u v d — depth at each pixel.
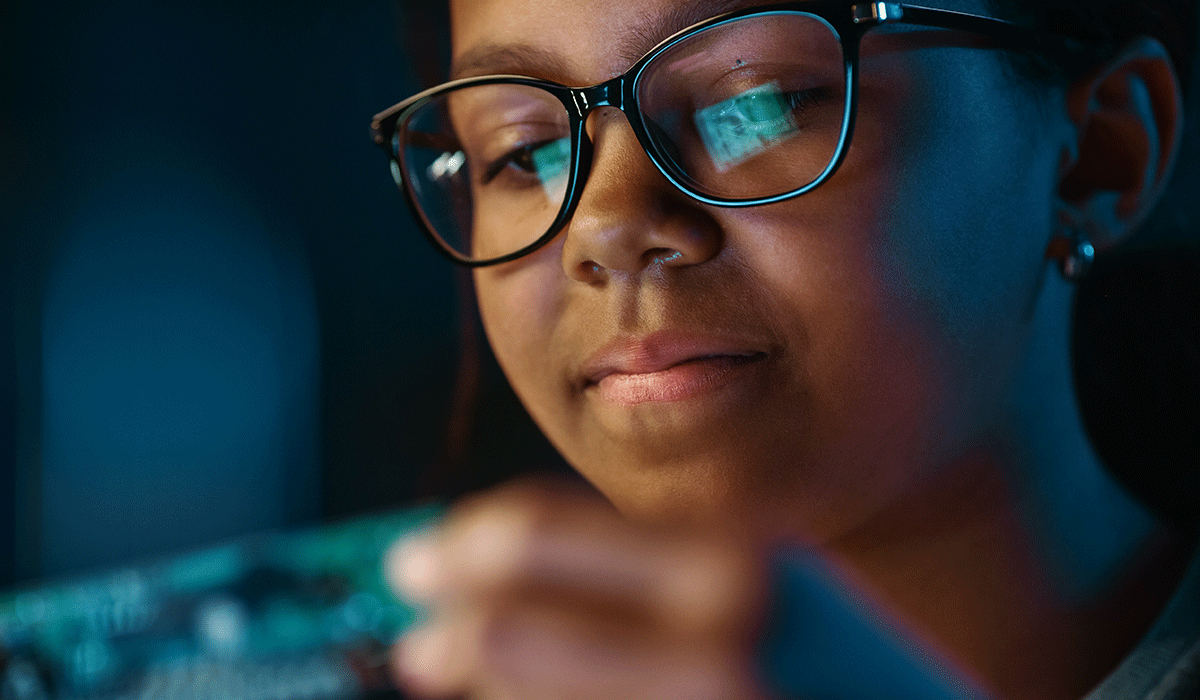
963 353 0.62
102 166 2.64
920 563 0.69
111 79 2.62
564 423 0.70
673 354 0.60
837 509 0.62
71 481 2.63
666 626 0.50
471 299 1.17
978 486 0.67
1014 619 0.70
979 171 0.61
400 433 2.58
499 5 0.66
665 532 0.50
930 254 0.60
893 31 0.59
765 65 0.58
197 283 2.72
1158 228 0.87
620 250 0.59
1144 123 0.71
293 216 2.65
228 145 2.63
